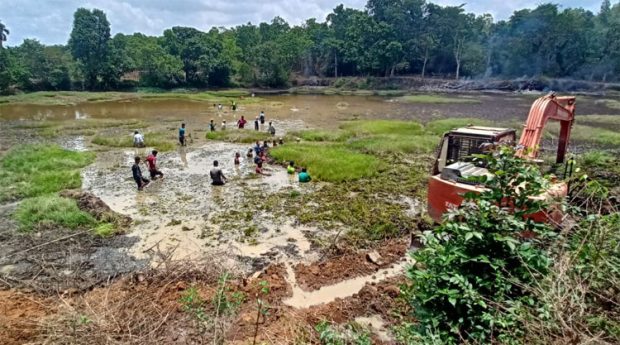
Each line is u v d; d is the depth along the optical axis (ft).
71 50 245.24
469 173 29.27
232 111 149.18
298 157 66.85
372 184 54.44
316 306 26.25
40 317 22.43
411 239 35.96
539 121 32.73
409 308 22.89
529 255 13.73
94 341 17.70
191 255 33.58
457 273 14.44
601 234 13.53
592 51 232.32
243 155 74.33
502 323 12.85
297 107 165.89
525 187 14.96
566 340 11.51
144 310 22.47
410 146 77.36
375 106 168.76
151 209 45.29
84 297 23.21
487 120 117.08
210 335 19.71
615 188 44.73
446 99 193.47
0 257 33.24
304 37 311.06
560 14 227.81
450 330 14.21
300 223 41.04
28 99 184.44
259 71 286.46
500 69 265.54
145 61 250.16
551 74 243.19
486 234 14.60
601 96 195.42
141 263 32.55
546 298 12.27
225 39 307.78
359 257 33.09
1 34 254.68
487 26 297.12
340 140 90.02
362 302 25.90
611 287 13.08
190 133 98.73
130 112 146.20
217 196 49.98
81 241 36.40
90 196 46.62
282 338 20.79
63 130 101.71
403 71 295.48
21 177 55.98
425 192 50.52
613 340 11.85
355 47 280.10
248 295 26.61
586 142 82.69
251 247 35.68
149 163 56.85
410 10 278.46
